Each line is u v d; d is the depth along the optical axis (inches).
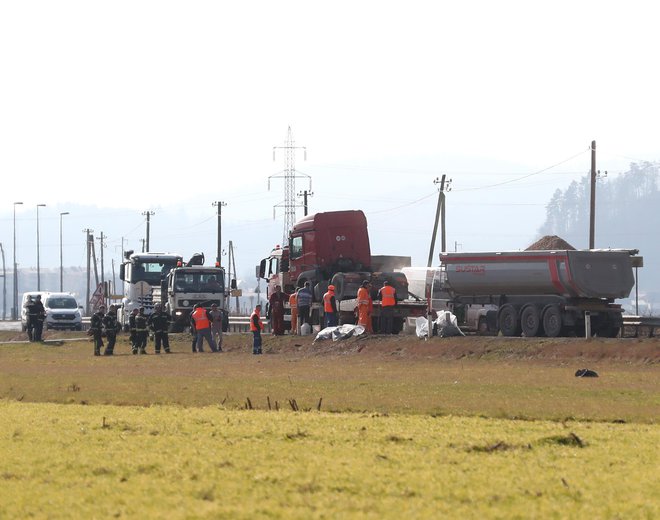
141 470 1574.8
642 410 2469.2
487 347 4439.0
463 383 3302.2
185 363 4744.1
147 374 4008.4
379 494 1379.2
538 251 4852.4
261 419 2225.6
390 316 5556.1
